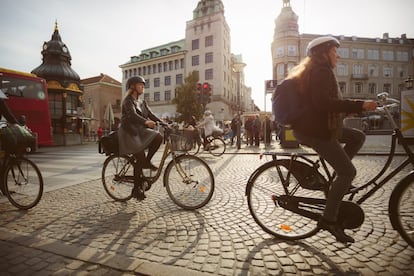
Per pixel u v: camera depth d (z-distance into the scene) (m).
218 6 46.62
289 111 2.00
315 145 2.04
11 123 3.62
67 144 19.73
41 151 13.43
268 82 12.05
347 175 2.01
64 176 5.84
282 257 2.08
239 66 13.88
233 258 2.07
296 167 2.45
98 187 4.70
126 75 55.88
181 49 50.91
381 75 51.03
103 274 1.88
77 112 21.27
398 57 51.50
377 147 10.23
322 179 2.34
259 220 2.58
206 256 2.12
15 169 3.58
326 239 2.38
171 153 3.47
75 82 20.83
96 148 15.84
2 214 3.29
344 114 2.09
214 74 45.00
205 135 9.28
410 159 2.08
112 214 3.21
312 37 46.06
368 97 50.62
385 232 2.48
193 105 30.69
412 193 2.08
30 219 3.09
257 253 2.15
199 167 3.36
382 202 3.32
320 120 1.96
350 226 2.13
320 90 1.89
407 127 10.04
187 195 3.42
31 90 11.94
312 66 1.97
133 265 1.97
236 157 8.85
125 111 3.38
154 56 53.81
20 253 2.22
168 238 2.47
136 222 2.91
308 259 2.04
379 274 1.81
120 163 3.73
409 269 1.86
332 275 1.82
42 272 1.92
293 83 2.03
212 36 45.38
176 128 3.61
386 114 2.17
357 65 50.56
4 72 10.95
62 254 2.18
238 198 3.76
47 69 19.83
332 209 2.09
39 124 12.16
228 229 2.66
